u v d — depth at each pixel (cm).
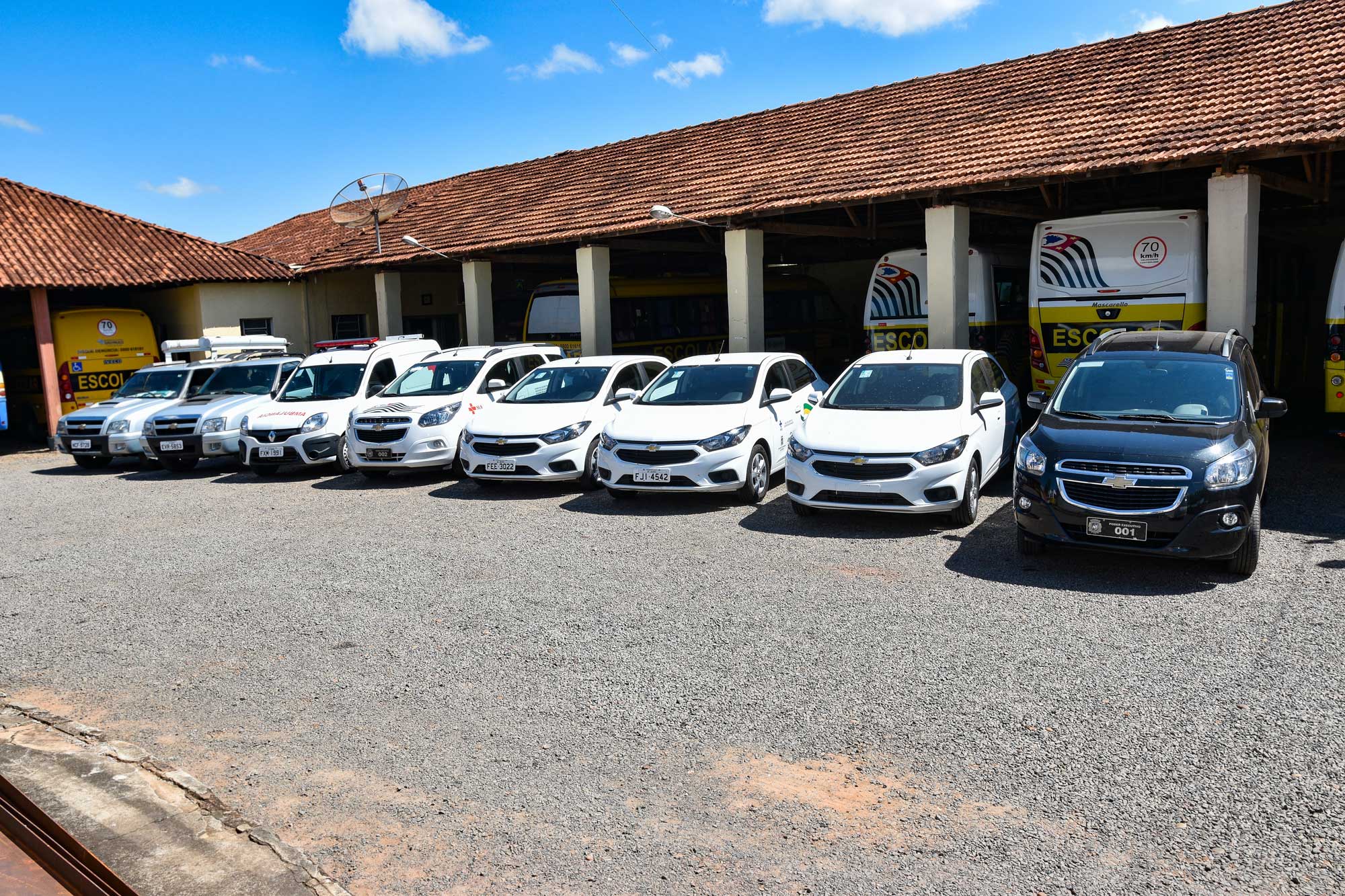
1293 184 1223
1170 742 466
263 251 2788
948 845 389
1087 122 1333
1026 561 784
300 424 1367
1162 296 1230
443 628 676
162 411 1516
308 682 588
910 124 1608
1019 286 1625
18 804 444
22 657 652
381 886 376
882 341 1625
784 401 1137
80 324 1964
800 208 1410
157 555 930
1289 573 723
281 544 959
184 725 533
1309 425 1475
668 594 736
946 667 570
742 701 536
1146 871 366
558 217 1883
